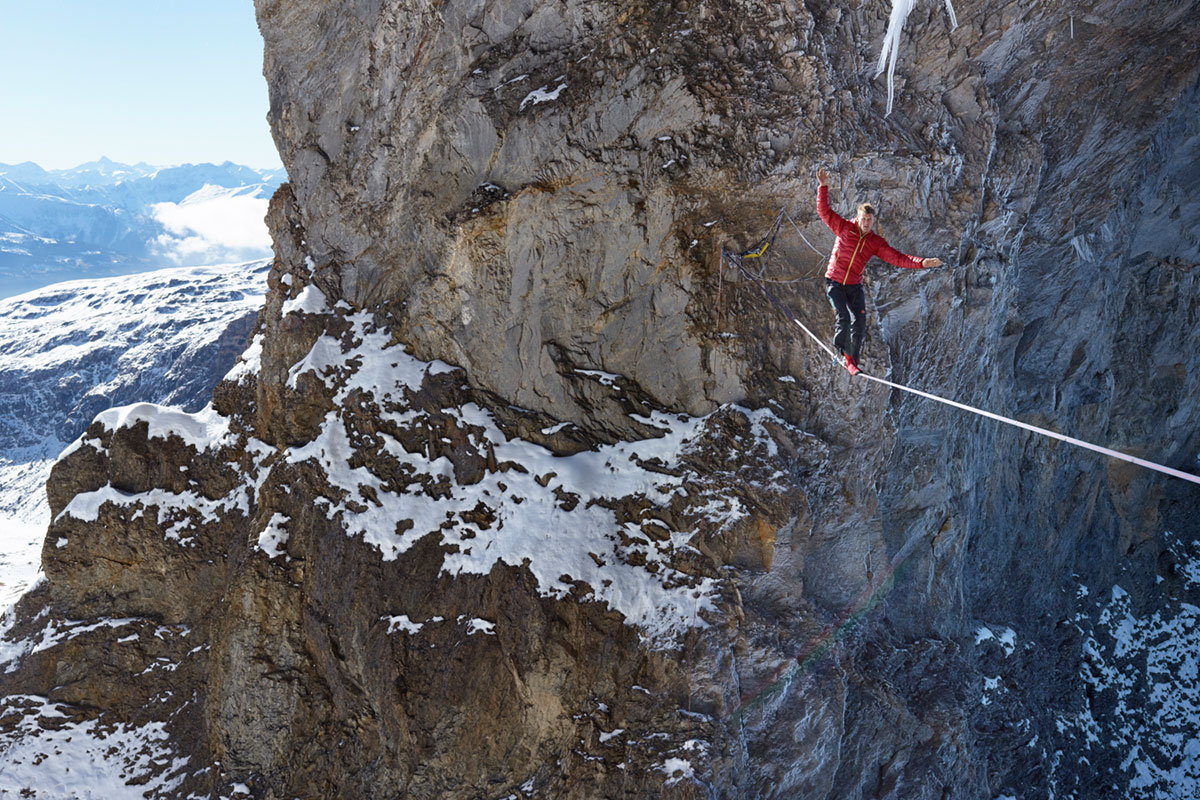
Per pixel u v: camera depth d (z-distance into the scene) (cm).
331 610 1588
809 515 1438
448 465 1645
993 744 2033
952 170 1611
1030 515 2408
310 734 1567
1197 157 2230
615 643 1395
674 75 1479
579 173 1574
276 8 1848
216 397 1978
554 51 1644
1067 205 1991
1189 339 2641
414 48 1769
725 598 1389
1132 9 1633
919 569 1845
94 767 1706
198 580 1823
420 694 1471
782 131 1459
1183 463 2998
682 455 1519
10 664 1833
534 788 1388
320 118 1933
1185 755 2491
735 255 1532
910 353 1662
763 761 1365
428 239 1784
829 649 1464
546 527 1516
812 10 1512
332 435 1708
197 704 1747
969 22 1576
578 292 1633
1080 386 2455
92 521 1870
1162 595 2873
